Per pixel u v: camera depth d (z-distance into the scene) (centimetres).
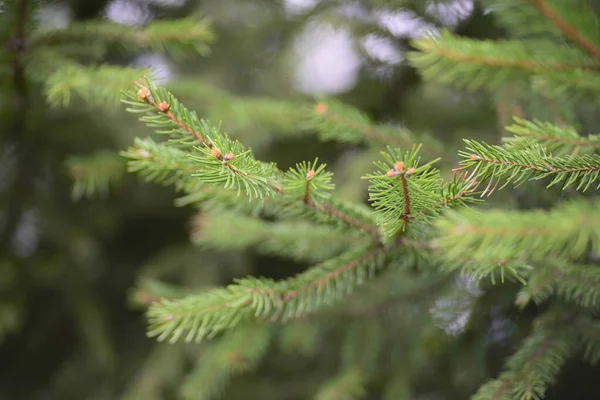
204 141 61
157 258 145
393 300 89
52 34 80
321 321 87
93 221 148
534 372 68
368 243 68
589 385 95
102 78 74
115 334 155
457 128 110
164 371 120
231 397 131
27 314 148
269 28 151
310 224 80
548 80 69
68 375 145
